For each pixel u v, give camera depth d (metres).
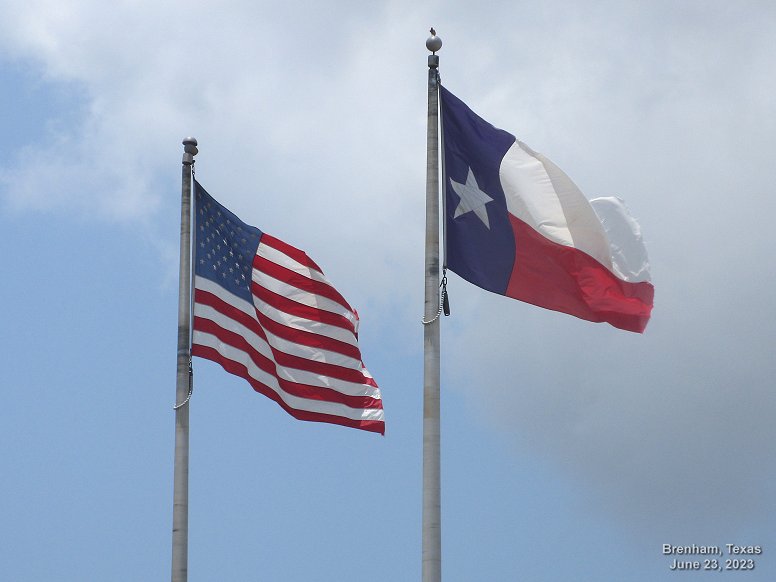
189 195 62.28
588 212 54.00
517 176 54.25
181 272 61.62
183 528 59.28
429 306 51.62
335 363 62.06
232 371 61.47
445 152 54.16
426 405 50.81
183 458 59.94
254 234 62.84
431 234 52.16
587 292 53.84
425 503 50.00
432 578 49.38
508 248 53.81
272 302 62.22
